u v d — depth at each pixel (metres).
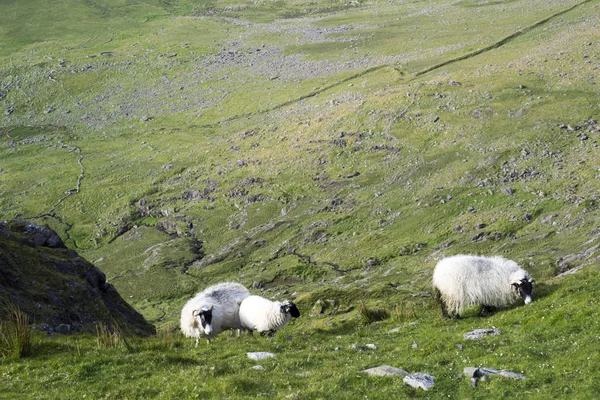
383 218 121.69
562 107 136.62
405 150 141.88
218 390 15.01
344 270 107.69
